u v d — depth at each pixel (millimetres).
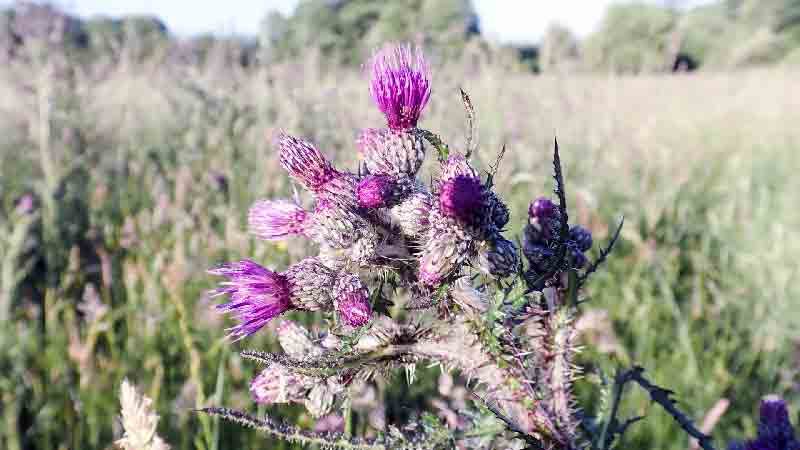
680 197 6531
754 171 7742
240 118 6352
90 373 3598
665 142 7859
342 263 1750
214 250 4320
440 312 1583
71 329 4059
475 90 6277
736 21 12148
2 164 7035
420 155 1912
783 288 4527
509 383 1523
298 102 5598
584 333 3453
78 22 9203
